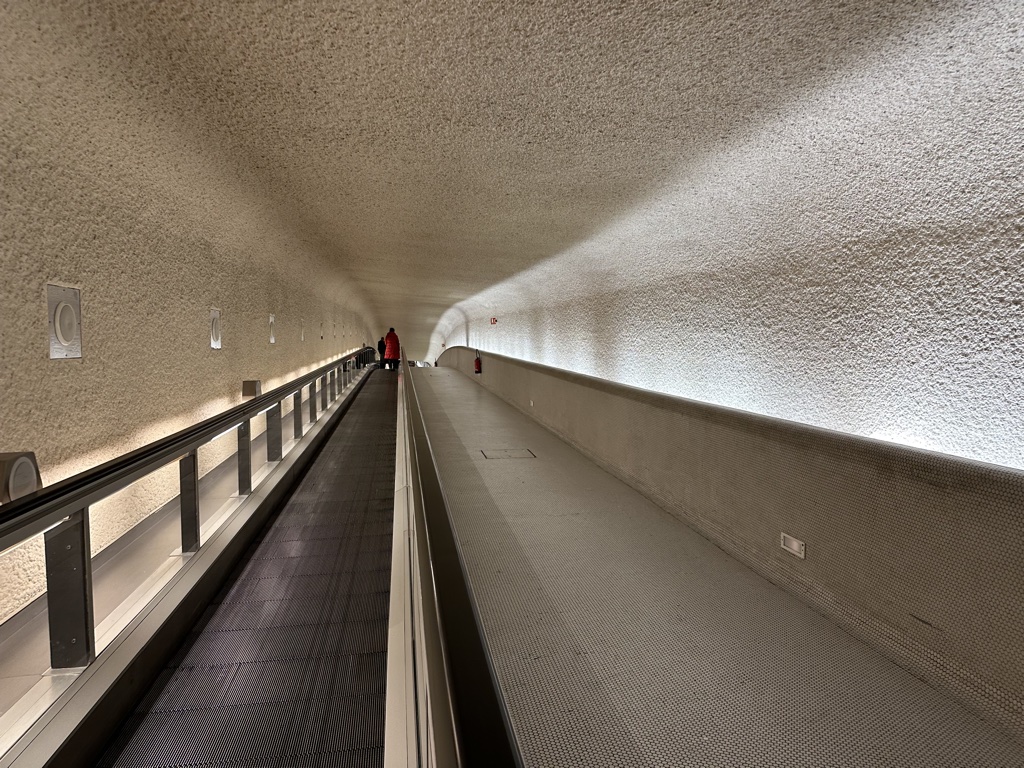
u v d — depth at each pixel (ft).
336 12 5.94
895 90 6.48
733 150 9.06
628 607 8.80
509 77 7.34
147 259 10.83
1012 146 6.04
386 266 26.11
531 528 12.46
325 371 24.07
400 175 11.50
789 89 7.20
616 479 16.74
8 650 6.77
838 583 8.16
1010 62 5.46
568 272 21.42
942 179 6.93
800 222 9.68
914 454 6.82
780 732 5.97
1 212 6.82
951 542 6.34
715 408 11.34
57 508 5.36
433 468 5.63
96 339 9.07
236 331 16.26
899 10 5.48
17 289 7.17
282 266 20.76
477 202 13.51
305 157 10.37
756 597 9.11
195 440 8.83
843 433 8.21
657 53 6.68
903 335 8.06
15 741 5.21
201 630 8.04
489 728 1.98
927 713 6.19
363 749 5.79
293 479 15.79
